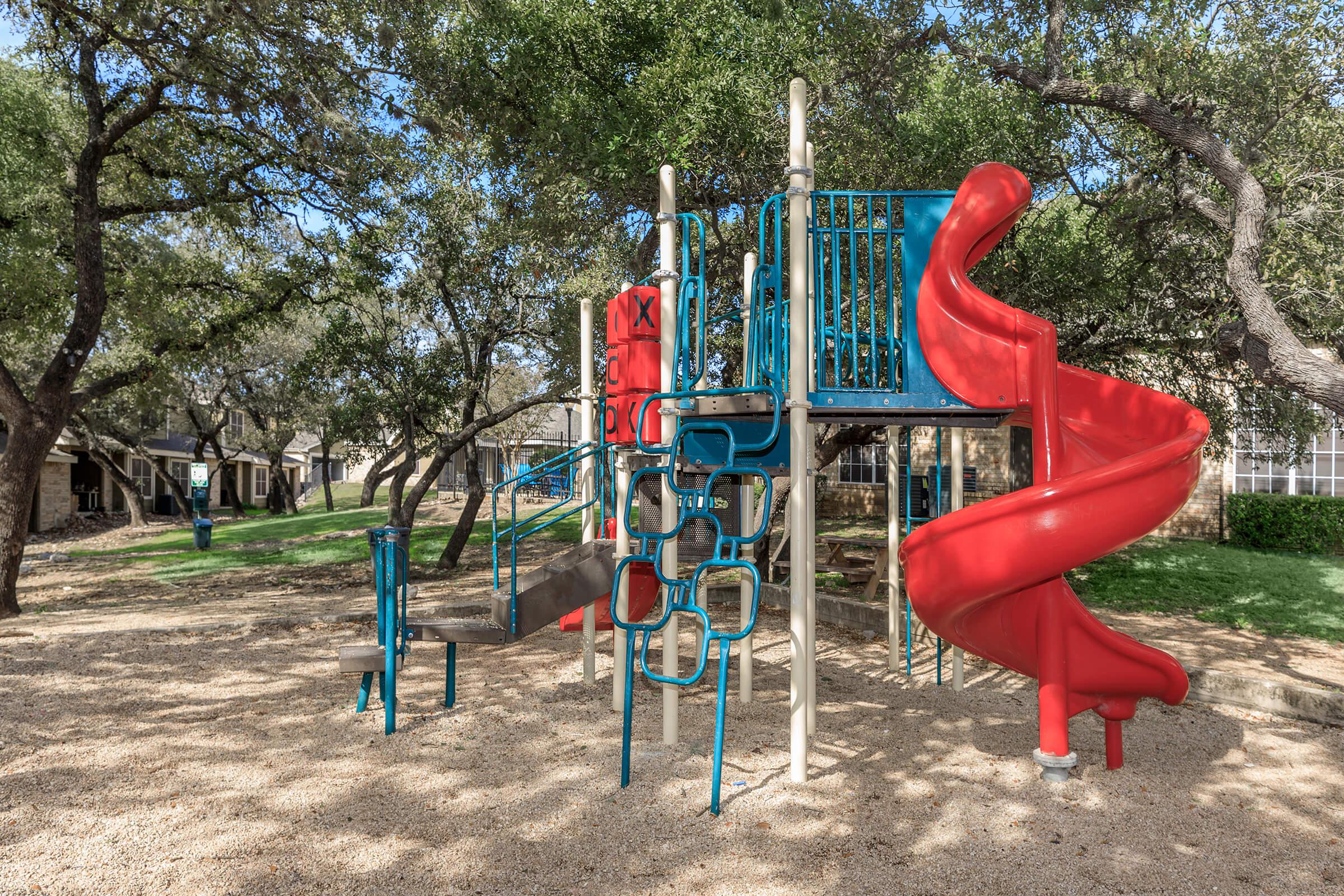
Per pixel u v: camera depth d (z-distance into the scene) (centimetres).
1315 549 1234
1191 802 379
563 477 1176
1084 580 998
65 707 523
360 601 1000
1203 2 661
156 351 1296
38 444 1009
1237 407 878
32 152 1072
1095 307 789
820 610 868
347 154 963
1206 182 705
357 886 296
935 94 853
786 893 291
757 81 754
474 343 1357
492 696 557
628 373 493
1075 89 623
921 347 432
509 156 1000
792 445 407
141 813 358
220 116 1072
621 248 962
